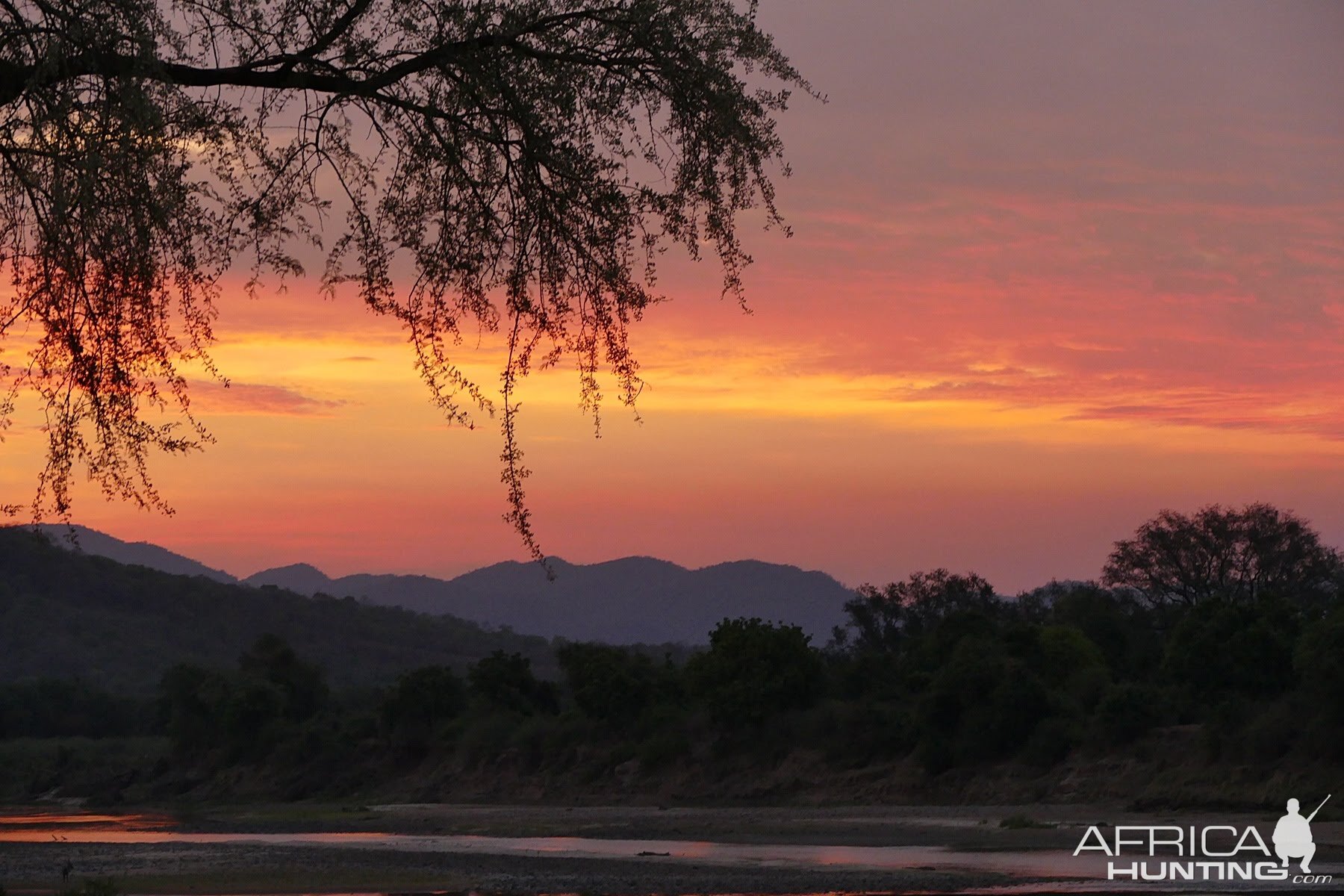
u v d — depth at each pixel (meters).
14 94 6.96
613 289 8.06
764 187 8.15
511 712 80.00
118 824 62.66
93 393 7.20
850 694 67.31
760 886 29.84
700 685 66.31
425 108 7.89
